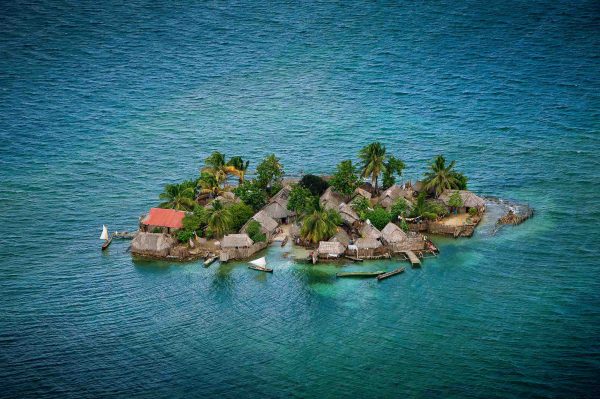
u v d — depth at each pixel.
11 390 95.81
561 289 116.50
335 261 127.88
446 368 98.81
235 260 129.00
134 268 126.81
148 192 158.38
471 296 115.88
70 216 146.75
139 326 110.00
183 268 126.69
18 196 155.88
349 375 98.12
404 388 95.19
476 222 139.25
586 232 135.12
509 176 161.38
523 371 97.38
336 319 111.00
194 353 103.62
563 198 149.88
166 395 95.12
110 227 142.25
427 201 144.88
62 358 102.56
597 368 97.25
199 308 114.62
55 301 116.62
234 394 95.06
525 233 135.62
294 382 97.06
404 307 113.69
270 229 135.50
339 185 145.62
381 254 128.88
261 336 107.25
